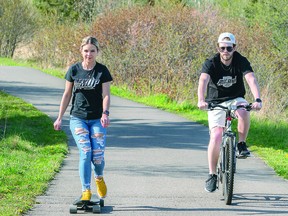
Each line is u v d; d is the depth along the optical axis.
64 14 123.44
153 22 66.88
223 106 19.34
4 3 119.19
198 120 42.44
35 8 124.50
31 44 116.75
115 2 99.50
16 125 37.81
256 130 39.25
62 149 30.12
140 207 19.14
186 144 32.56
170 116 44.50
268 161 28.38
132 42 66.12
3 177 23.19
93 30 72.94
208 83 20.08
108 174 24.47
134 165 26.58
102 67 18.55
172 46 61.16
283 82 63.44
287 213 18.56
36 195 20.59
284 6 71.19
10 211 18.06
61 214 18.19
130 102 53.75
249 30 72.25
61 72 85.69
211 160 20.36
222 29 67.50
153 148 31.16
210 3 89.06
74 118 18.62
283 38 67.88
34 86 63.47
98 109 18.59
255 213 18.50
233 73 19.61
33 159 27.69
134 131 36.81
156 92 59.59
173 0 89.19
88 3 111.56
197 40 61.84
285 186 22.70
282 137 36.78
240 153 19.91
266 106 47.69
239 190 21.89
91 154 18.55
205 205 19.48
